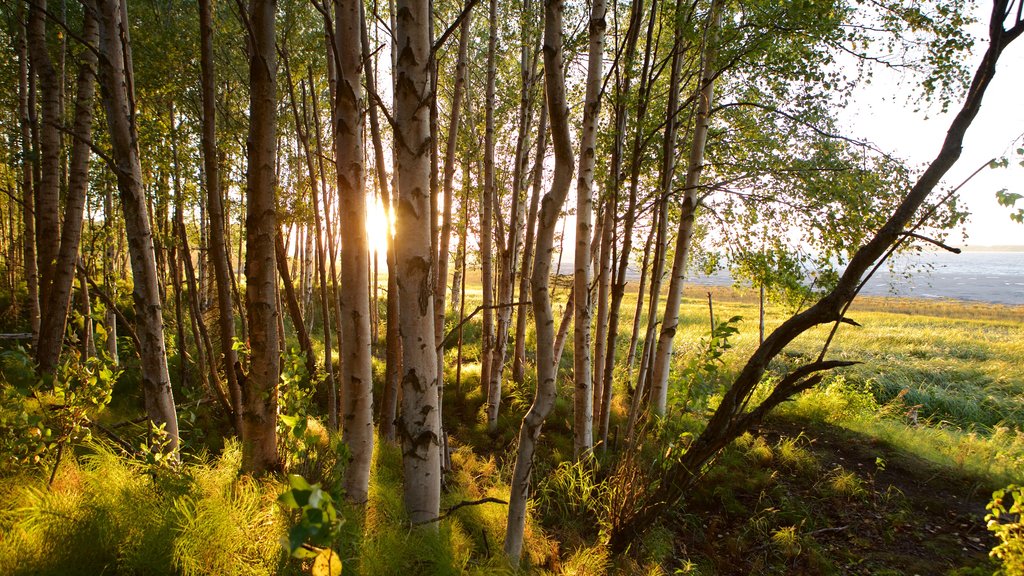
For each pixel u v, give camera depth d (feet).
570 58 17.20
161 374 11.38
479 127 24.64
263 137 10.27
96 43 14.47
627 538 12.56
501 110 23.90
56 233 17.17
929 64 15.83
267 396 10.85
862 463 18.53
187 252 17.54
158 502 8.66
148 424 11.02
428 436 9.45
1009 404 31.19
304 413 11.35
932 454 19.19
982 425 28.78
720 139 21.08
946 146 7.41
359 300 10.73
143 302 11.07
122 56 10.84
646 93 14.66
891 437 20.54
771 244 20.26
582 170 15.30
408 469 9.52
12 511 7.66
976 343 49.83
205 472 10.39
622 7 20.66
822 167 18.42
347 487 10.90
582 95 21.81
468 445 19.97
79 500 8.46
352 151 10.24
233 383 15.31
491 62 21.04
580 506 14.65
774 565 13.24
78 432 9.39
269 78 10.19
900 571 12.76
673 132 16.52
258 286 10.61
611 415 21.54
